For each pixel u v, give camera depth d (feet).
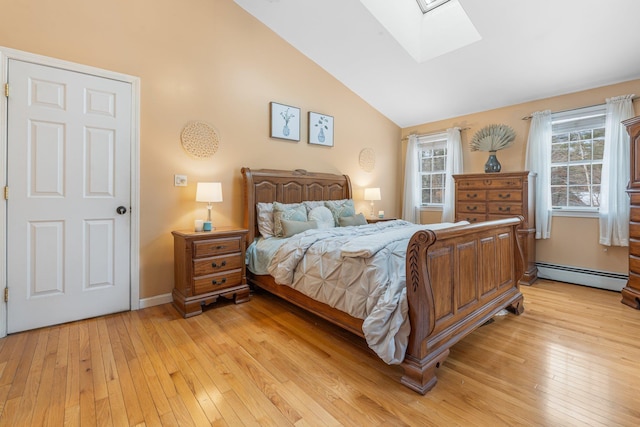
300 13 10.98
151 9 9.18
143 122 9.10
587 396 5.20
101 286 8.56
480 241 7.31
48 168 7.70
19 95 7.29
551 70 11.03
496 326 8.09
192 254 8.75
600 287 11.48
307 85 13.32
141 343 7.02
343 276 6.82
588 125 11.79
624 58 9.88
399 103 15.52
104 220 8.54
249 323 8.24
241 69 11.22
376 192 14.99
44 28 7.55
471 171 15.14
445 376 5.82
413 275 5.41
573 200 12.30
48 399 5.01
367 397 5.19
